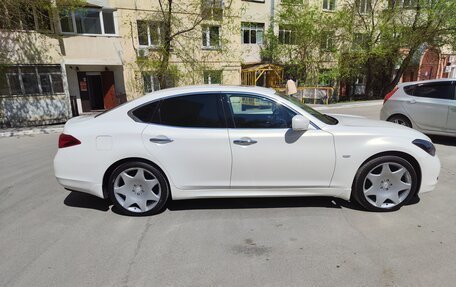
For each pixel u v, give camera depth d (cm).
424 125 704
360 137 341
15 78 1377
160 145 339
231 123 343
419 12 1945
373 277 246
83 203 401
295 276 249
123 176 352
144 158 343
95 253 285
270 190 351
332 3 2306
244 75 2111
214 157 340
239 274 252
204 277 249
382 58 2228
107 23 1631
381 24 2014
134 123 346
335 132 339
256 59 2195
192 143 338
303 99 1938
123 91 1841
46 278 250
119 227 333
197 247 292
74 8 1333
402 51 2216
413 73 2744
